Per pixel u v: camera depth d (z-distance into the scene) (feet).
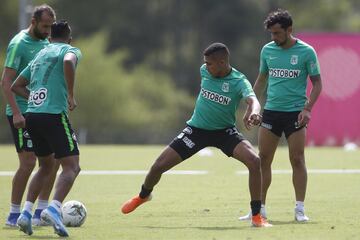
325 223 112.37
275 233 102.17
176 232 103.40
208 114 109.19
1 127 552.41
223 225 110.73
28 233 100.73
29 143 111.04
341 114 326.85
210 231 104.27
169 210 127.85
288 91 117.80
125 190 159.22
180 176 190.70
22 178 111.34
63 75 101.96
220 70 107.76
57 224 97.09
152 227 108.58
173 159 110.73
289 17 116.88
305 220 115.44
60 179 99.35
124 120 606.14
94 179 182.91
